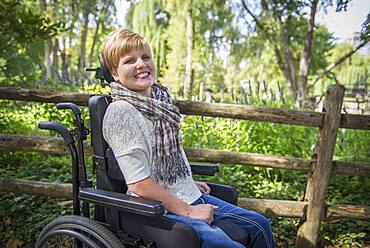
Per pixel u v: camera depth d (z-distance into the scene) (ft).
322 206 7.29
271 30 36.32
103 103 4.73
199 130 11.37
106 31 59.00
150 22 43.27
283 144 11.41
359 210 7.35
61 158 11.44
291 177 10.85
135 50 4.70
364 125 7.01
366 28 10.56
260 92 15.43
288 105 13.65
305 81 34.14
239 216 5.01
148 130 4.57
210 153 7.52
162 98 5.19
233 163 7.53
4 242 7.42
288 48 36.50
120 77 4.76
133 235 4.53
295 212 7.37
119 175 4.64
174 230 4.17
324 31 39.78
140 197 4.27
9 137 7.47
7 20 9.97
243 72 45.96
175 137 4.88
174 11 41.29
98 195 4.33
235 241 4.60
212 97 13.12
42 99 7.48
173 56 43.75
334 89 6.84
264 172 10.87
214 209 4.81
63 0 49.16
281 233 7.93
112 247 4.31
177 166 4.88
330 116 6.91
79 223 4.60
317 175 7.18
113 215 4.61
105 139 4.55
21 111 12.92
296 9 30.99
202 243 4.20
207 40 42.80
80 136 4.98
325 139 7.02
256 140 11.55
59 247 6.38
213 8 39.04
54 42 52.80
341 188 9.92
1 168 10.16
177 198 4.57
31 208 8.19
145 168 4.41
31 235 7.52
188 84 36.58
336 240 7.80
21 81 11.64
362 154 10.86
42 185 7.50
